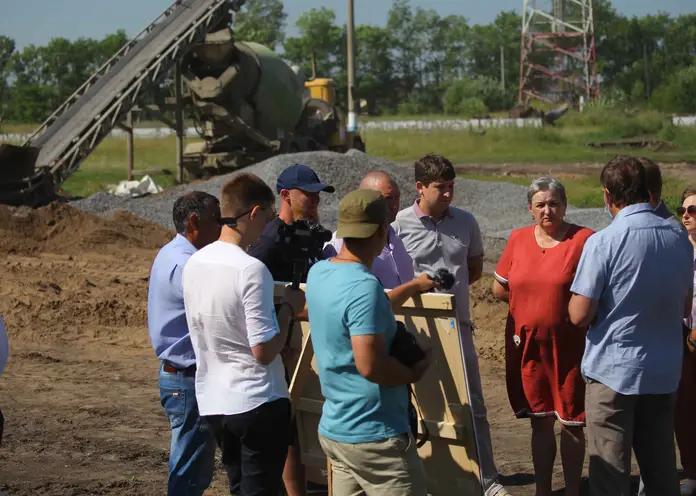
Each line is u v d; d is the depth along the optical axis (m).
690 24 165.88
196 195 5.06
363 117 99.25
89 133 26.34
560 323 5.32
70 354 10.52
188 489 5.02
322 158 23.72
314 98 33.88
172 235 18.58
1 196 22.78
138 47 29.34
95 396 8.77
